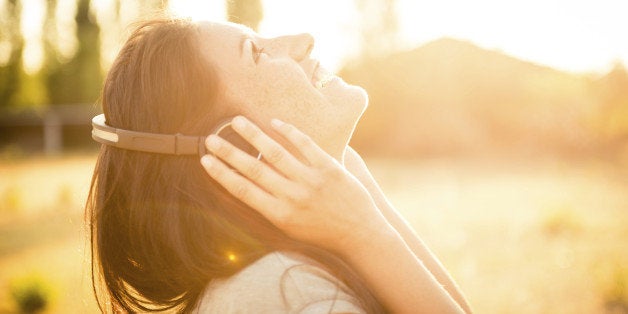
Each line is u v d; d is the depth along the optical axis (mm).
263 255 1079
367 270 1115
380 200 1518
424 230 10961
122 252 1198
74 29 44000
